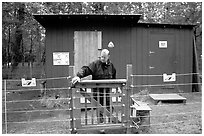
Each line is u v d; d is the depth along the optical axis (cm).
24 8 1302
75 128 430
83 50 814
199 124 518
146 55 873
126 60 838
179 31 901
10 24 1334
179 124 519
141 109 486
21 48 1761
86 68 459
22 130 488
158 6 1612
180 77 902
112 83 433
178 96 766
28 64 1870
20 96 854
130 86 439
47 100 730
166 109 654
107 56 462
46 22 803
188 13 1325
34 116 597
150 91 880
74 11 1503
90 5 1535
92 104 437
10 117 589
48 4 1402
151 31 875
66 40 809
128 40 836
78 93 430
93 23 815
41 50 2034
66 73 808
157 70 884
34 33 1695
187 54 909
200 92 891
